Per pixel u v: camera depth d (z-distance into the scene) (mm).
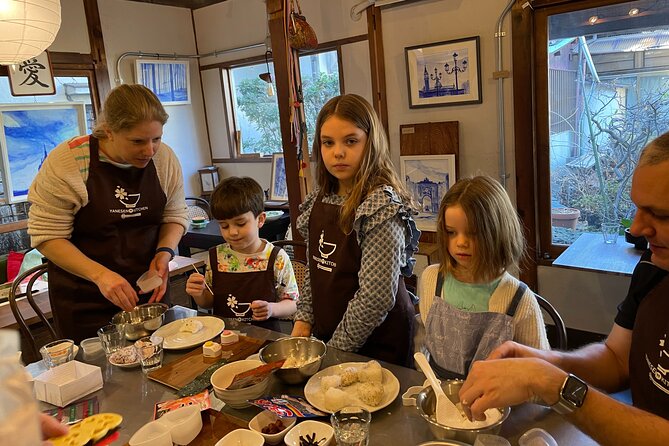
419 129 3410
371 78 3658
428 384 1078
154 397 1183
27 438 433
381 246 1316
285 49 2992
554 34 2883
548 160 3039
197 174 5324
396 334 1453
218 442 948
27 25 1542
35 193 1664
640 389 962
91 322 1778
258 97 5004
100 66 4398
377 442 945
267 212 4297
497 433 919
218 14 4957
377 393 1049
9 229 3842
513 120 3066
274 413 1018
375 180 1396
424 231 3486
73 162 1662
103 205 1712
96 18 4355
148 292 1832
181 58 5051
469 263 1305
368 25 3541
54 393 1167
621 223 2738
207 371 1251
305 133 3119
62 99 4160
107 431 1021
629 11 2658
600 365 1076
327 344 1383
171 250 1849
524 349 1052
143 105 1535
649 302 951
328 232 1466
